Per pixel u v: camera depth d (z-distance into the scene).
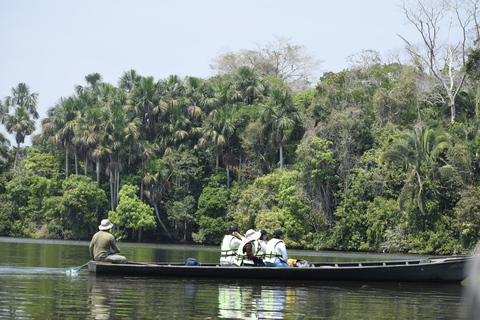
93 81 113.50
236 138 93.94
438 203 67.38
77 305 14.38
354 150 80.94
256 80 99.38
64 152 99.88
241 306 15.23
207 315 13.61
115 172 92.38
